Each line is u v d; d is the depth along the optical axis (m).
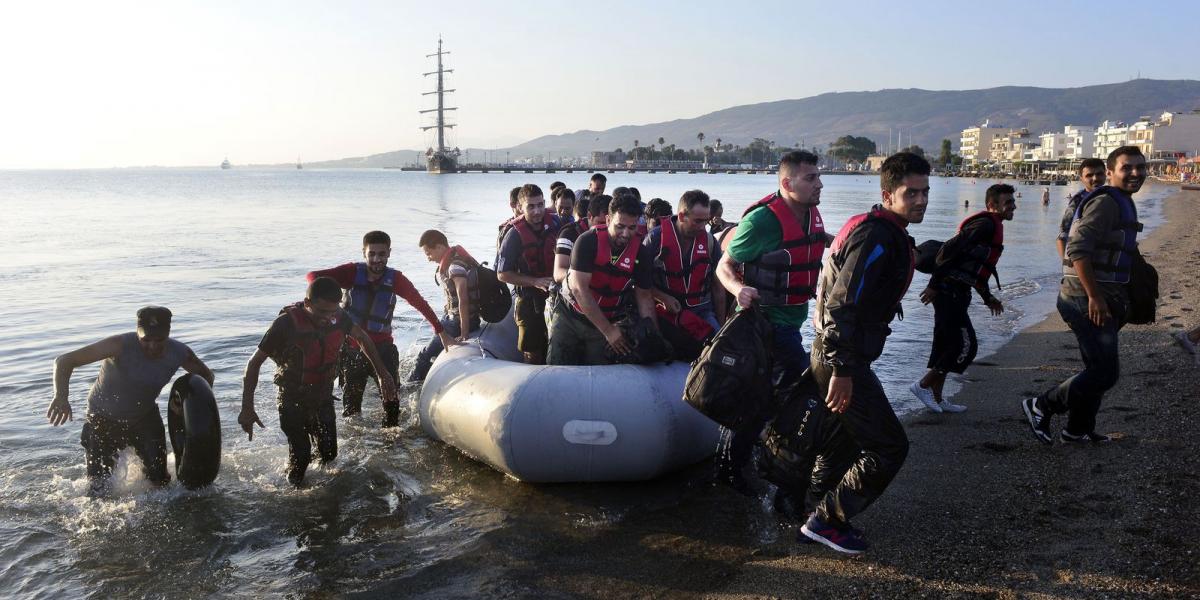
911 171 3.49
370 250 6.14
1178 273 14.41
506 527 4.50
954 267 6.07
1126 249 4.82
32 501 4.84
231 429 6.17
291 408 5.08
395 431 6.16
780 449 4.08
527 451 4.90
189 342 9.09
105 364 4.98
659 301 5.54
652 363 5.38
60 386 4.77
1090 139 149.75
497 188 83.81
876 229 3.52
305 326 5.07
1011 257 19.17
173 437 5.02
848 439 3.93
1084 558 3.72
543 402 4.93
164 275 14.90
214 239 22.72
